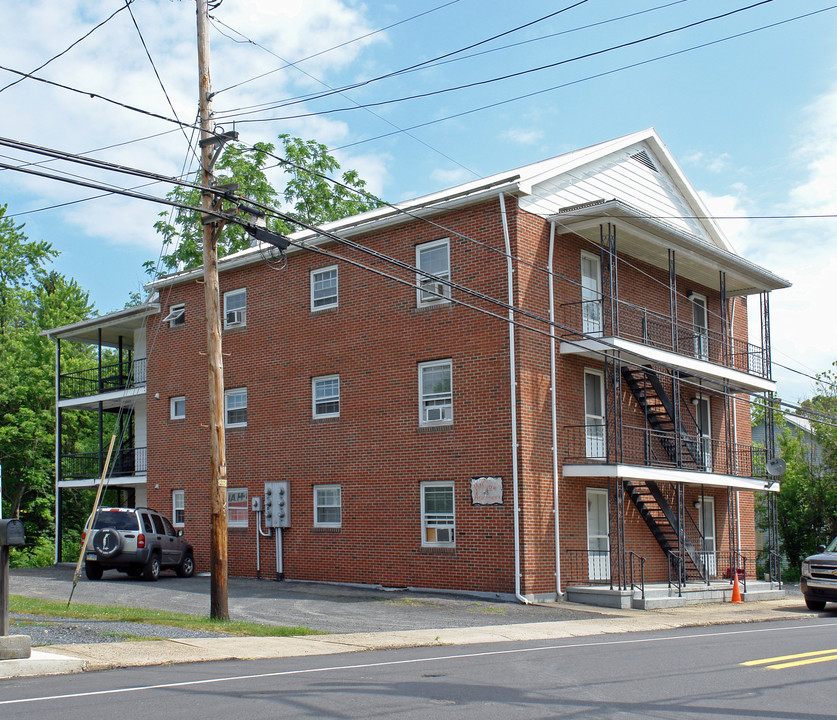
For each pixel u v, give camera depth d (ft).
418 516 77.56
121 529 86.17
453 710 26.43
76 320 179.01
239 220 50.83
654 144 94.27
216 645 43.04
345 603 67.05
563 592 73.10
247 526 90.99
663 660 38.78
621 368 84.23
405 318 80.53
